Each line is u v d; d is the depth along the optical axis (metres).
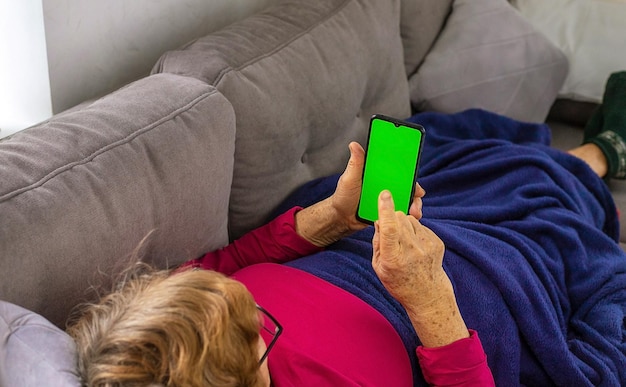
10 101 1.39
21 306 0.94
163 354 0.75
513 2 2.27
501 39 2.09
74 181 1.04
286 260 1.39
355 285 1.28
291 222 1.37
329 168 1.65
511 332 1.31
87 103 1.33
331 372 1.08
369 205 1.22
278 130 1.44
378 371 1.15
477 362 1.14
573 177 1.76
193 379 0.75
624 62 2.15
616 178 2.01
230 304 0.80
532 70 2.09
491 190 1.64
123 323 0.77
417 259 1.08
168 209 1.16
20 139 1.07
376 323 1.20
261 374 0.92
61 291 1.00
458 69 2.07
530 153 1.71
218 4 1.75
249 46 1.46
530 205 1.58
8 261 0.93
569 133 2.22
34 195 0.98
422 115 1.94
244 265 1.38
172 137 1.18
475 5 2.12
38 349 0.80
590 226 1.58
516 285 1.35
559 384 1.33
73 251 1.00
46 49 1.32
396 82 1.86
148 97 1.22
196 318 0.77
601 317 1.43
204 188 1.23
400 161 1.17
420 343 1.24
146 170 1.13
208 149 1.24
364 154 1.25
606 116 2.06
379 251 1.09
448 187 1.68
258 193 1.46
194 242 1.25
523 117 2.11
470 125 1.96
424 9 2.06
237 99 1.37
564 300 1.46
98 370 0.75
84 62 1.42
